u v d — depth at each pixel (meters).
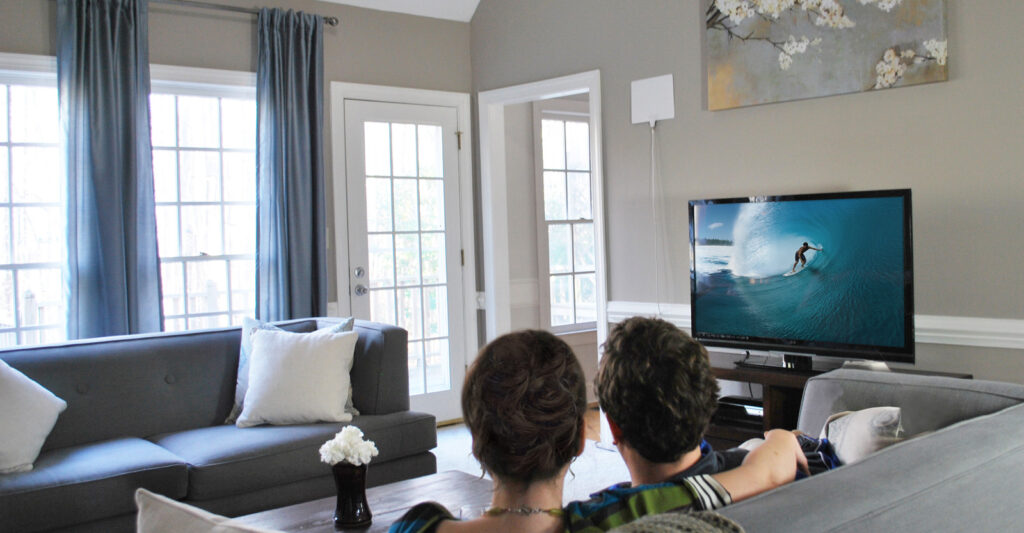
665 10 4.37
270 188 4.46
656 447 1.18
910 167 3.53
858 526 0.95
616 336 1.24
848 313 3.47
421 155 5.22
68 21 3.86
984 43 3.30
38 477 2.71
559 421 1.01
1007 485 1.21
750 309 3.80
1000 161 3.28
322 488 3.22
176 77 4.29
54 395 3.10
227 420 3.60
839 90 3.70
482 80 5.36
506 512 1.02
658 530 0.84
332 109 4.84
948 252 3.43
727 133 4.14
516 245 5.70
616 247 4.67
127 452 3.00
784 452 1.28
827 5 3.72
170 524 1.04
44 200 4.06
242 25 4.51
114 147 3.93
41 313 4.06
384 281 5.06
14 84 3.92
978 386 1.94
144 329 4.06
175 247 4.39
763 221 3.73
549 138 5.94
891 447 1.26
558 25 4.91
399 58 5.11
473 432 1.04
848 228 3.45
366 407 3.61
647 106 4.46
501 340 1.06
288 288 4.51
